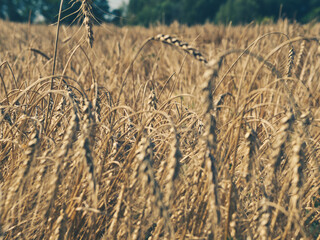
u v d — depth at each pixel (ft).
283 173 8.05
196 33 38.70
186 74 21.40
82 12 8.77
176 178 5.94
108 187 7.75
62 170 6.31
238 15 164.76
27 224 6.77
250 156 6.48
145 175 5.72
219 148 7.00
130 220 6.45
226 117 11.37
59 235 6.38
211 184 5.90
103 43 28.04
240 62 20.01
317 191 8.89
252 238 6.83
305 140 6.48
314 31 29.32
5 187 6.78
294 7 173.99
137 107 13.05
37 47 21.91
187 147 8.68
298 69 16.87
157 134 7.97
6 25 48.21
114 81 14.71
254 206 7.64
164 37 6.45
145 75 21.18
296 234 7.32
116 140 7.92
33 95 8.82
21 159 7.18
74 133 5.93
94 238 7.10
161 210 5.88
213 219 6.18
